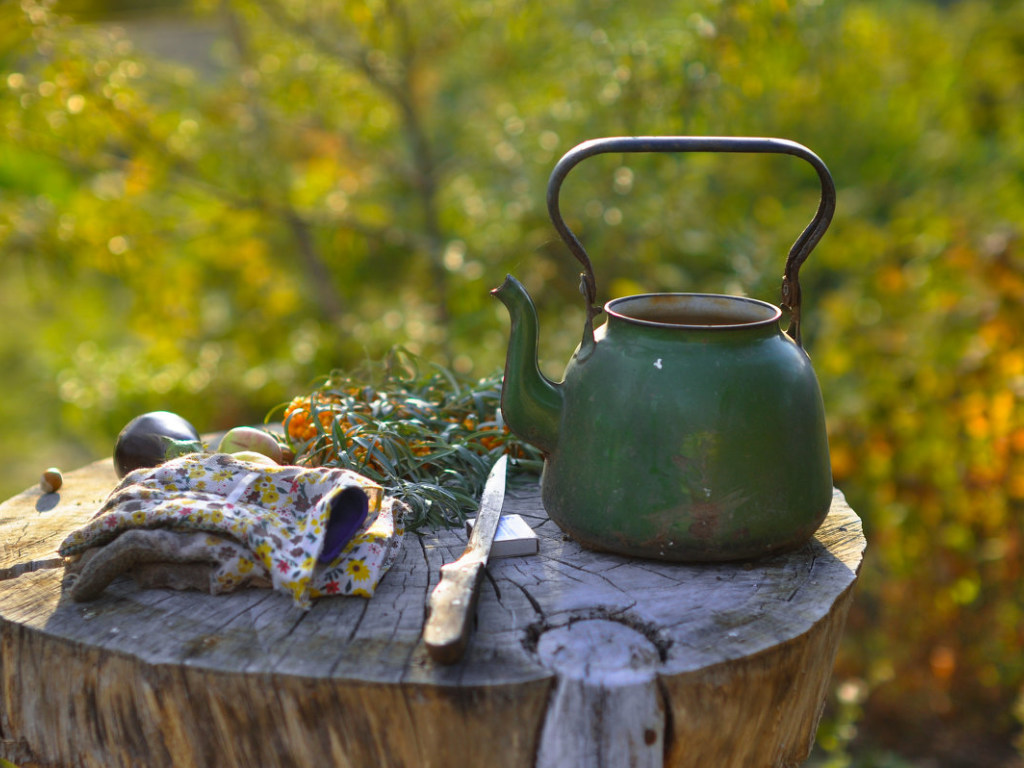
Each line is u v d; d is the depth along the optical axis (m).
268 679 1.23
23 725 1.39
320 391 2.02
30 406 6.31
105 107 3.60
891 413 3.45
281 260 5.06
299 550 1.36
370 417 1.84
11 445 6.15
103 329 5.50
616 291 3.85
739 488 1.42
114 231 3.95
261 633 1.33
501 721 1.22
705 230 4.07
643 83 3.54
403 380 2.12
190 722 1.28
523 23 3.96
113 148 4.04
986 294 3.38
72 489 1.95
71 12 3.86
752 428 1.42
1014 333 3.27
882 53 4.81
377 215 4.62
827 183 1.45
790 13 3.44
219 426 4.55
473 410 2.02
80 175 4.03
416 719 1.22
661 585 1.45
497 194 4.06
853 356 3.66
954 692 3.64
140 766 1.33
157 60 4.34
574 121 3.79
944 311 3.50
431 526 1.70
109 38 3.83
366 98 4.47
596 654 1.27
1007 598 3.51
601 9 3.96
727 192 4.70
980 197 4.47
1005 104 5.09
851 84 4.68
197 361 4.66
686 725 1.26
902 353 3.57
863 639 3.74
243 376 4.55
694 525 1.43
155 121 3.92
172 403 4.45
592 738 1.23
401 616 1.37
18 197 3.94
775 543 1.47
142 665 1.27
